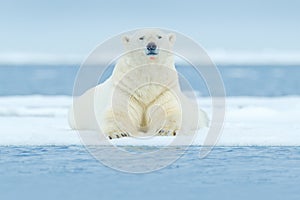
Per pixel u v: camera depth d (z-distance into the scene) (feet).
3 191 32.22
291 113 68.39
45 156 42.14
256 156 42.47
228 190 32.58
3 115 68.49
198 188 32.91
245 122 60.70
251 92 106.73
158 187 33.04
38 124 58.85
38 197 30.94
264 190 32.63
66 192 31.91
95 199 30.42
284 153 43.65
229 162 40.34
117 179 35.06
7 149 44.88
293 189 32.89
